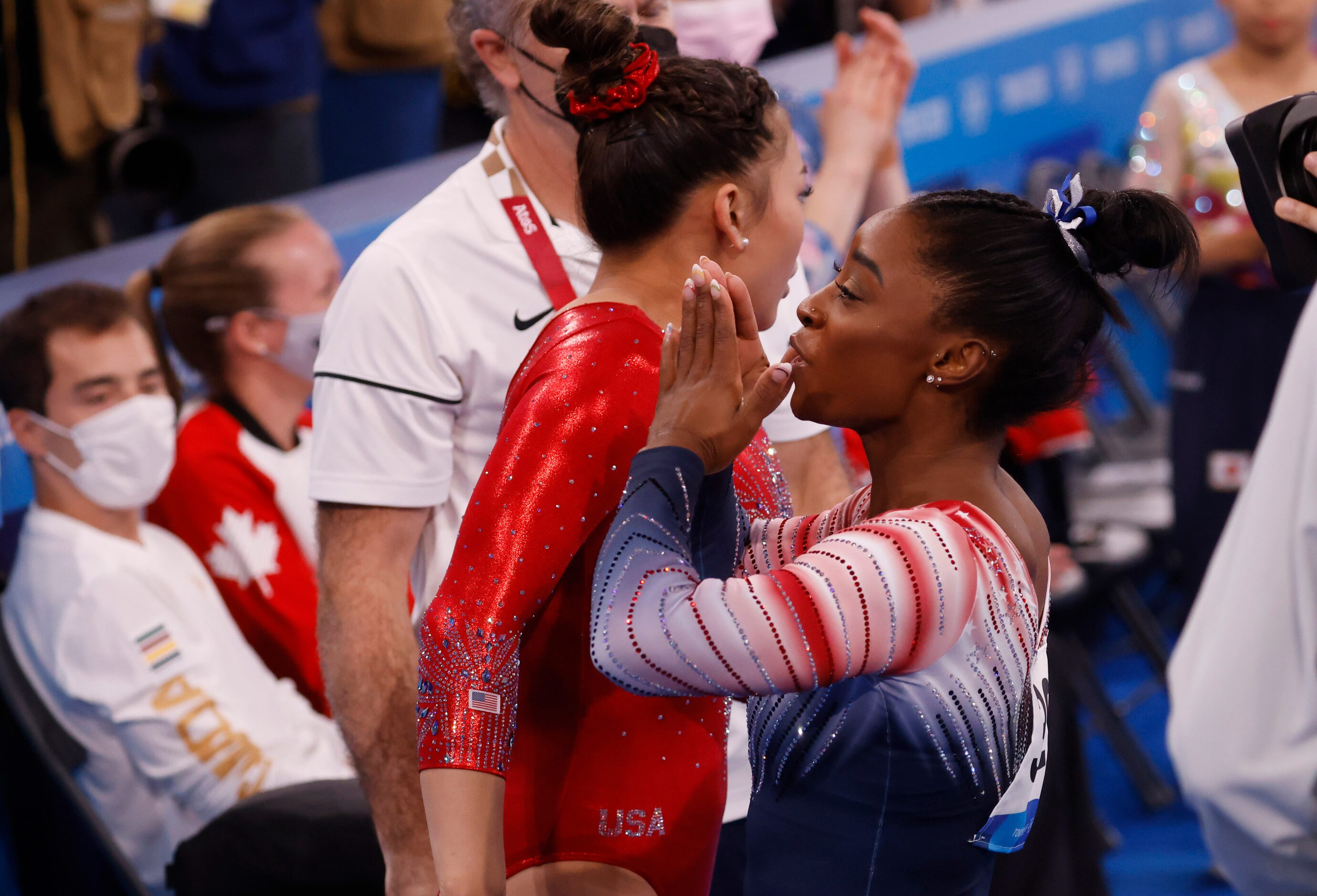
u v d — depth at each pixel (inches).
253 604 373.7
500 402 234.5
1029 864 336.2
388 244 235.9
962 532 163.6
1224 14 672.4
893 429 174.6
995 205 170.6
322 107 639.1
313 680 378.3
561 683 187.2
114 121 524.1
